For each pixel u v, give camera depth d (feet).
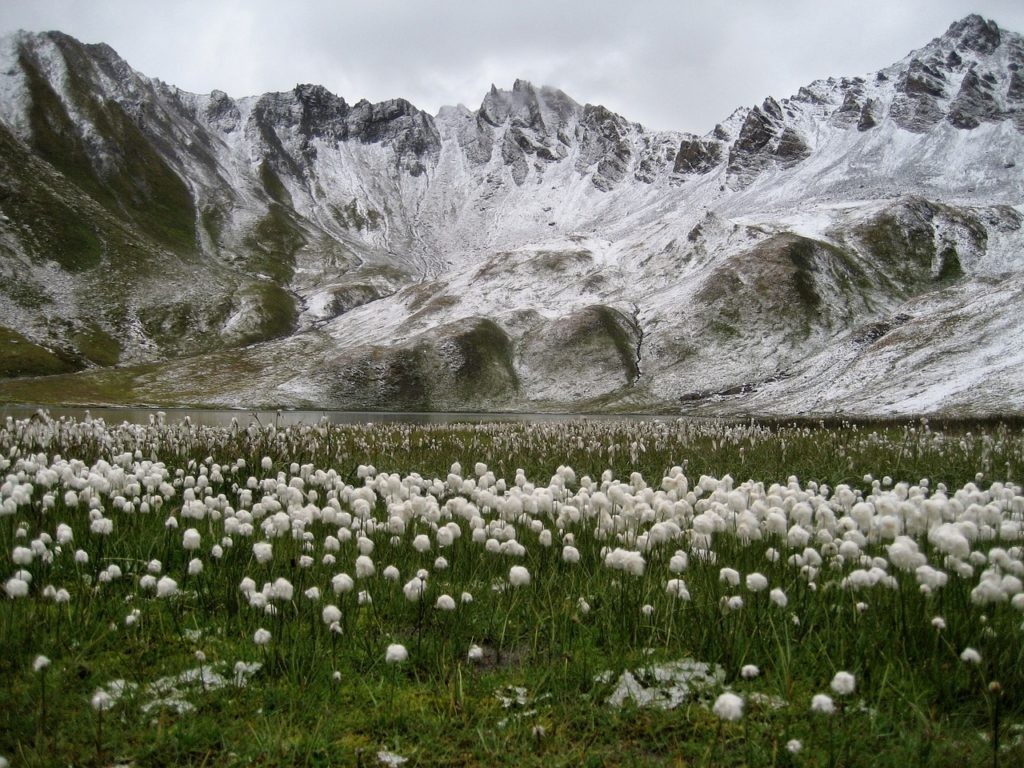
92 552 24.11
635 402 363.15
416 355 400.47
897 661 16.22
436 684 16.52
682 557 20.01
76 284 512.22
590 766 13.52
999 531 23.12
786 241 458.09
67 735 14.25
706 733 14.56
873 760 13.08
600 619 19.61
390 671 17.07
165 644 18.33
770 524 21.74
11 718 14.55
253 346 487.61
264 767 13.52
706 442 69.77
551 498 26.27
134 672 16.71
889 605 18.52
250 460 48.29
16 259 505.25
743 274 436.76
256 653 17.70
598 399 376.27
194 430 53.06
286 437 54.85
